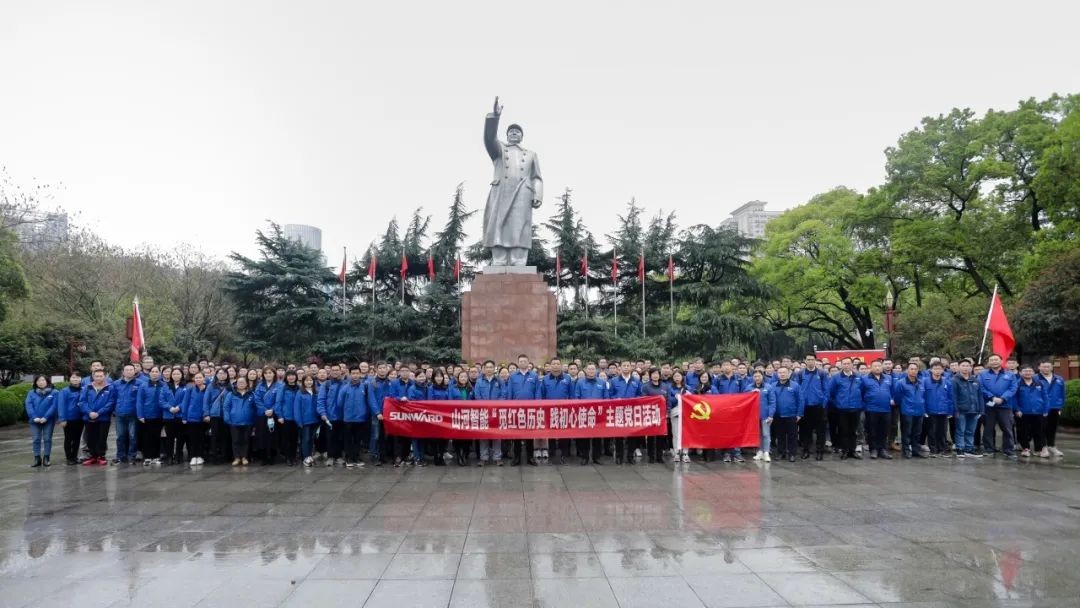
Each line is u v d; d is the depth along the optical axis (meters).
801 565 6.27
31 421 12.84
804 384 13.52
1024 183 28.56
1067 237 25.80
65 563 6.41
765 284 34.03
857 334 48.84
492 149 22.61
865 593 5.53
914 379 13.66
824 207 40.06
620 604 5.30
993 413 13.71
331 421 12.80
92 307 33.34
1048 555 6.59
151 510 8.73
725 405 12.91
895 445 14.98
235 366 13.93
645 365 14.41
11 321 29.03
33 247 35.59
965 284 34.28
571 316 32.44
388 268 35.03
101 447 13.27
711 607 5.23
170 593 5.59
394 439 12.74
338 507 8.84
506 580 5.87
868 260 33.94
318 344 31.16
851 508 8.70
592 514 8.38
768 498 9.37
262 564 6.36
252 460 13.55
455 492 9.88
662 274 35.09
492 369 13.28
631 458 13.01
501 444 13.61
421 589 5.66
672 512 8.48
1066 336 21.53
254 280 31.81
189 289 35.66
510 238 22.52
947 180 29.83
